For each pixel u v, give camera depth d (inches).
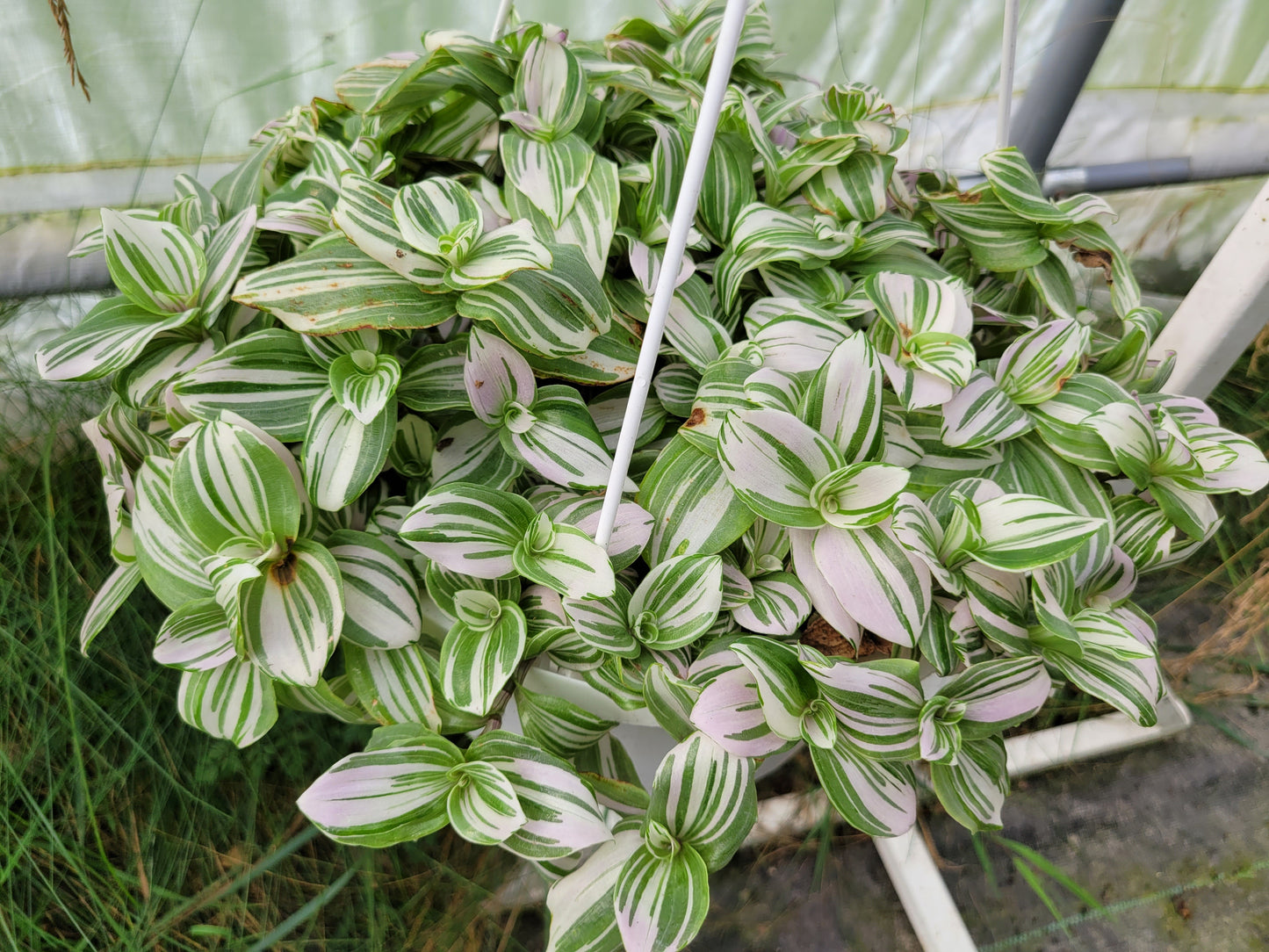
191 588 17.2
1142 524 19.6
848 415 16.8
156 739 27.8
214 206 22.1
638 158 23.8
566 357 17.8
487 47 20.3
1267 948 31.8
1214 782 36.2
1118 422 18.4
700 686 16.3
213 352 18.9
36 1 28.5
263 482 16.7
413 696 17.6
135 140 32.6
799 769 34.7
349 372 17.6
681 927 15.6
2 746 26.0
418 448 19.9
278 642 16.5
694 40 26.1
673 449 17.8
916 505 16.6
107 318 18.7
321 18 33.2
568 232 18.8
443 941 28.3
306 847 29.1
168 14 30.6
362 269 17.5
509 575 16.7
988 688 16.7
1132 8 40.0
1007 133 22.4
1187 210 45.9
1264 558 38.7
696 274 21.2
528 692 17.8
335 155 21.1
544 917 30.4
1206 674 39.3
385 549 17.9
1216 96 42.8
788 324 18.6
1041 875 33.4
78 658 27.7
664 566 16.8
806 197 22.3
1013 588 17.6
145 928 25.8
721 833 16.4
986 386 19.0
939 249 25.2
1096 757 36.9
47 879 25.6
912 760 16.5
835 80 40.3
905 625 16.3
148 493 17.5
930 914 30.0
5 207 30.9
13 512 28.4
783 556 18.4
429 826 16.3
